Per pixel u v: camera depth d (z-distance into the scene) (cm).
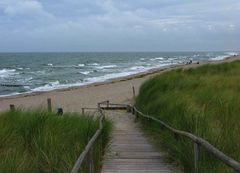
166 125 860
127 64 10531
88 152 527
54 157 555
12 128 628
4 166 479
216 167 506
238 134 583
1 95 3975
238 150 529
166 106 1159
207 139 569
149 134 1089
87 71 7581
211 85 1491
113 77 5828
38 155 553
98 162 667
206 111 845
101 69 8206
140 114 1461
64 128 689
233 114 762
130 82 4375
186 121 730
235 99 967
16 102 3180
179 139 686
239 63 2791
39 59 15200
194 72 2397
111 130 1051
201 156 541
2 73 7294
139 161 728
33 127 641
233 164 371
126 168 673
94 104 2817
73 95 3441
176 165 676
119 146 896
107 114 1964
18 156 536
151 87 1853
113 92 3497
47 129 638
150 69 7488
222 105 877
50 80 5706
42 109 860
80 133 694
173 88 1623
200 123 675
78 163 424
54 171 536
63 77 6188
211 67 2580
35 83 5319
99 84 4547
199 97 1151
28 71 7850
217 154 421
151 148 863
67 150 593
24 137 615
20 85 5078
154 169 662
